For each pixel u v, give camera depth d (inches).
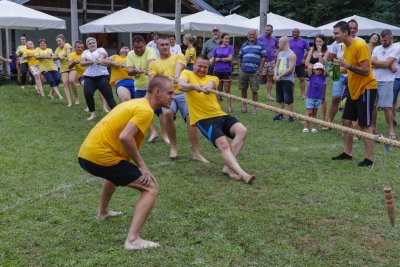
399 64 357.1
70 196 205.5
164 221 178.4
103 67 374.6
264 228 172.6
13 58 675.4
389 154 285.4
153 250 154.0
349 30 252.7
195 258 149.6
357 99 258.7
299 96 549.0
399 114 422.0
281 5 1316.4
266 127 365.4
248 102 196.9
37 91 532.1
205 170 249.0
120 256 149.9
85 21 888.3
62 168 248.2
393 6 1086.4
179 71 272.1
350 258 151.0
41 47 504.4
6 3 591.5
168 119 266.7
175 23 659.4
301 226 175.3
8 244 158.4
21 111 416.5
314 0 1294.3
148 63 302.5
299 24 786.8
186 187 219.3
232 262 147.6
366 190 217.6
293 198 205.6
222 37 449.7
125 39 939.3
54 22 594.9
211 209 189.8
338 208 193.6
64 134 331.3
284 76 385.7
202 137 331.3
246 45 420.8
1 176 232.5
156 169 249.9
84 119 387.9
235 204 197.5
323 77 348.8
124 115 150.6
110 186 172.9
